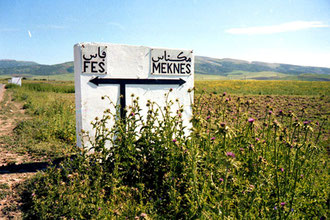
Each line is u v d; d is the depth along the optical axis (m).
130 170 4.73
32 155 6.73
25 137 8.33
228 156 3.11
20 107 15.95
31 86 39.09
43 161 6.20
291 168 4.55
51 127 9.22
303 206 3.83
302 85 50.09
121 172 4.45
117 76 5.99
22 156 6.65
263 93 34.16
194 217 3.45
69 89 36.25
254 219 3.28
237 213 3.28
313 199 3.96
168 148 4.63
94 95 5.78
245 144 4.73
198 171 4.23
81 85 5.66
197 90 5.70
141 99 6.31
